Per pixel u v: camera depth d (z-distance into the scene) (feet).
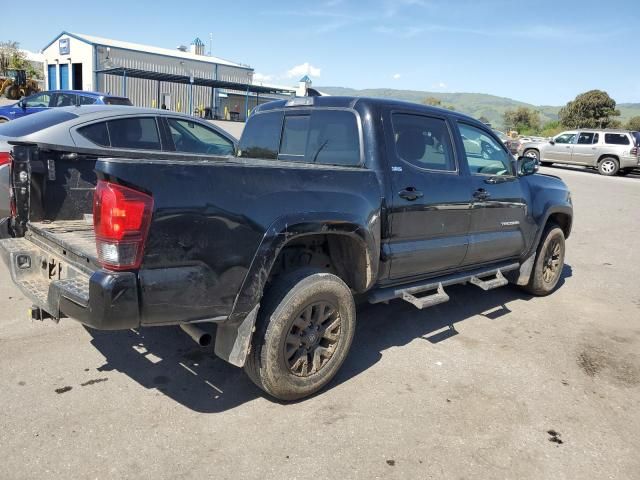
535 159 17.83
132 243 8.89
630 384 13.47
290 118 15.38
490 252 16.99
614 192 56.59
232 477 9.17
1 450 9.50
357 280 13.01
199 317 9.91
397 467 9.66
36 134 20.16
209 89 135.03
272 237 10.50
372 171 12.90
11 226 13.64
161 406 11.27
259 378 11.09
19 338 14.06
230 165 10.05
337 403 11.76
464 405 11.95
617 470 9.93
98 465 9.27
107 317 8.86
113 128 21.62
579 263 26.66
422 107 14.76
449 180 14.90
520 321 17.71
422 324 16.88
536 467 9.89
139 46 128.26
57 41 120.26
